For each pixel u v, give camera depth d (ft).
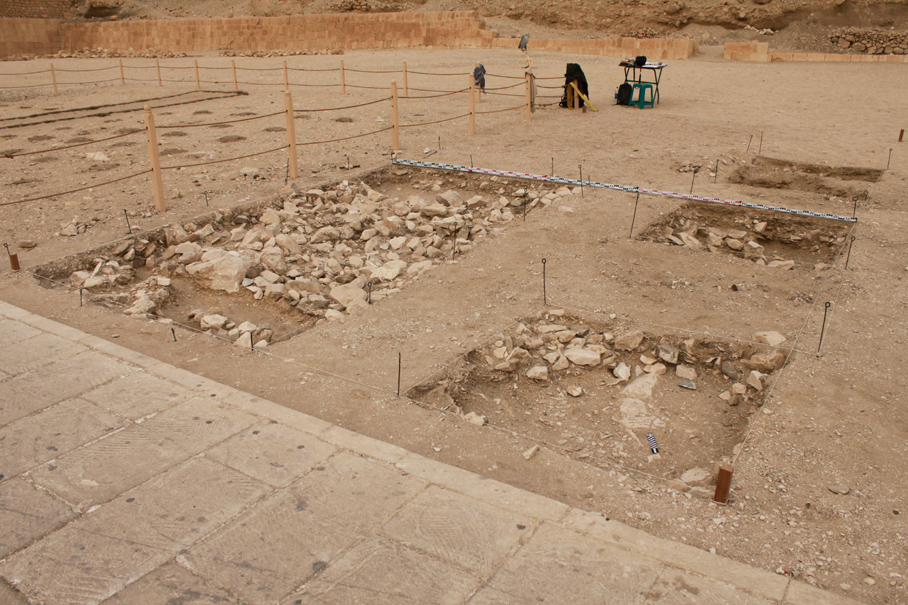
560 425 18.89
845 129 51.70
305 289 26.48
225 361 20.12
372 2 129.08
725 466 14.14
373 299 25.04
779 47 103.35
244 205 34.17
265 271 27.53
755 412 18.03
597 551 12.69
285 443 15.89
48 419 16.83
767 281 25.32
